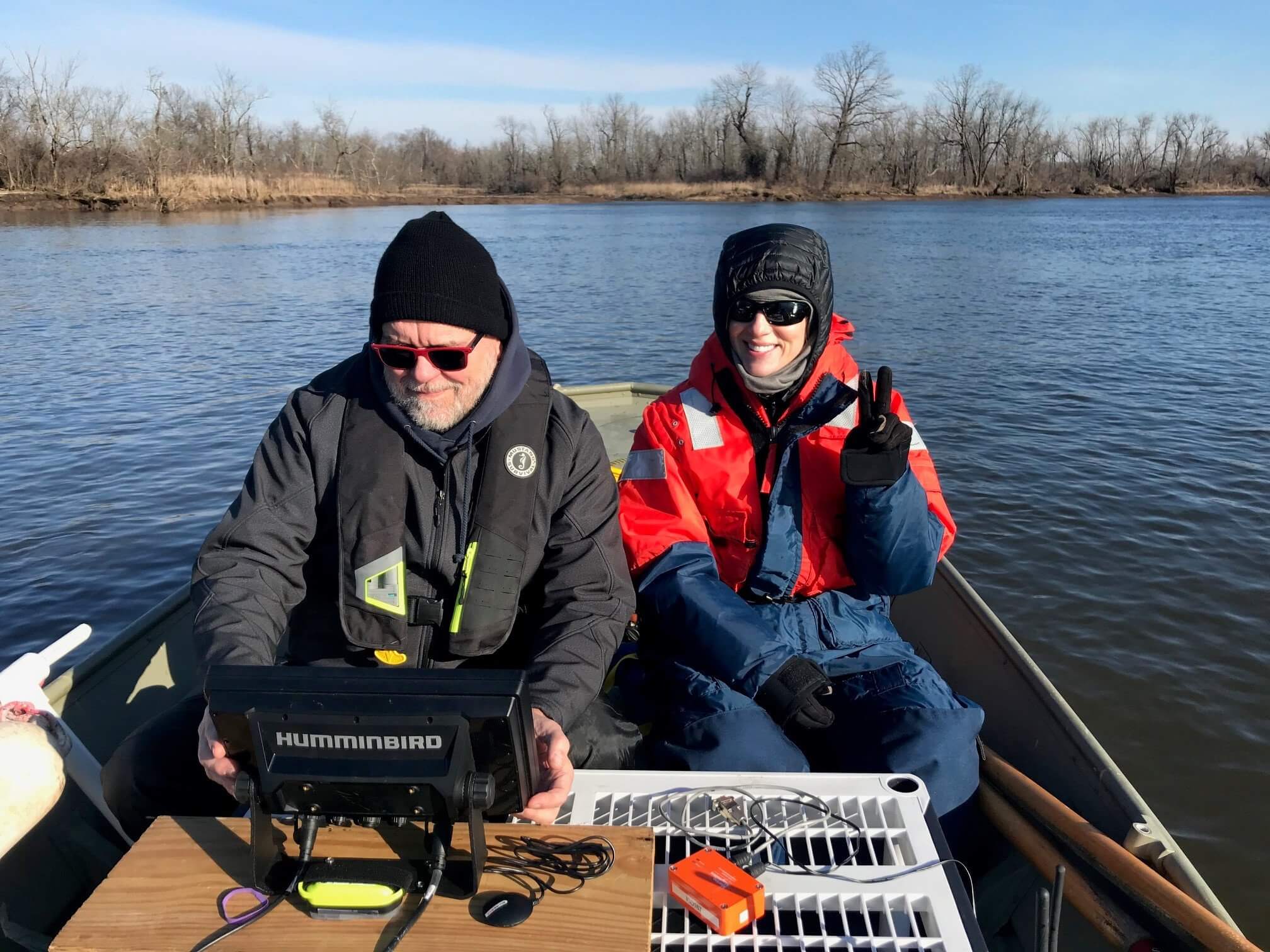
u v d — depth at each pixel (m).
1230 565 6.12
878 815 1.70
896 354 12.70
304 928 1.26
